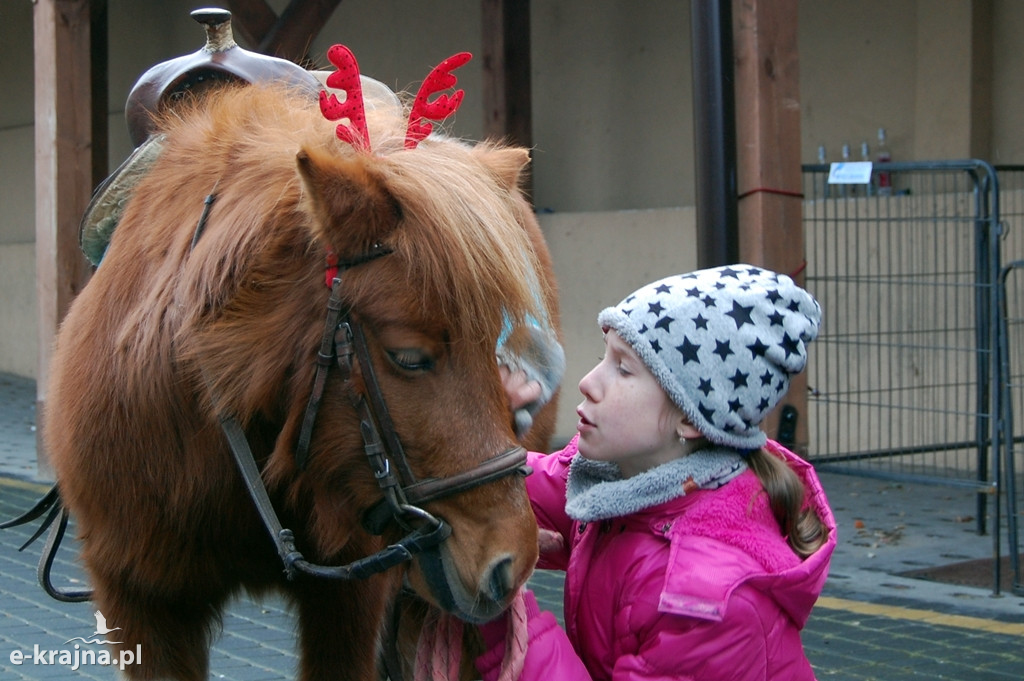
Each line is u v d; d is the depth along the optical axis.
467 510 2.09
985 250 6.10
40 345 8.23
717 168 5.26
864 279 6.82
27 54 15.16
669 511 2.09
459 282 2.07
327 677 2.81
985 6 7.72
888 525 6.73
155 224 2.55
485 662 2.17
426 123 2.44
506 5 8.78
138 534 2.50
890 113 8.27
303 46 7.51
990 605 5.11
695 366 2.04
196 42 13.05
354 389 2.13
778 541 2.09
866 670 4.27
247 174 2.39
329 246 2.13
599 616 2.15
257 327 2.23
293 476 2.29
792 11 5.44
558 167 10.44
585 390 2.16
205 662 2.80
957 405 6.75
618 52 9.87
